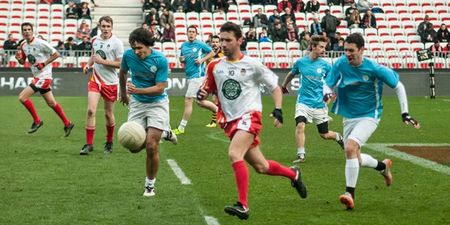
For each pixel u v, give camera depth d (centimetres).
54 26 4272
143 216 1098
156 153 1252
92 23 4462
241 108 1071
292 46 4125
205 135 2206
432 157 1761
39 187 1320
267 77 1077
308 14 4444
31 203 1184
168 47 4053
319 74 1694
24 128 2328
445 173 1520
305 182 1408
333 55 4000
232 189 1312
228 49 1065
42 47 2027
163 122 1276
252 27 4203
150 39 1264
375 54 4144
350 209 1164
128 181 1384
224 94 1075
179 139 2094
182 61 2275
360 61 1191
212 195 1258
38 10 4353
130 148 1215
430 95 3884
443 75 3900
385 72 1182
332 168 1583
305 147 1942
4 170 1500
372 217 1114
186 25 4328
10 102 3303
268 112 3011
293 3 4472
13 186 1327
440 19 4628
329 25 4100
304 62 1705
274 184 1375
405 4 4678
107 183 1363
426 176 1482
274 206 1187
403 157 1762
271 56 4034
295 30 4172
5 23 4262
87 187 1323
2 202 1191
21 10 4347
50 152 1770
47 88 2066
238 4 4578
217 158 1705
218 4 4406
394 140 2128
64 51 3850
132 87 1255
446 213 1144
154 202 1197
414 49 4309
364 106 1213
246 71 1067
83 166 1559
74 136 2116
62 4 4419
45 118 2658
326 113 1725
